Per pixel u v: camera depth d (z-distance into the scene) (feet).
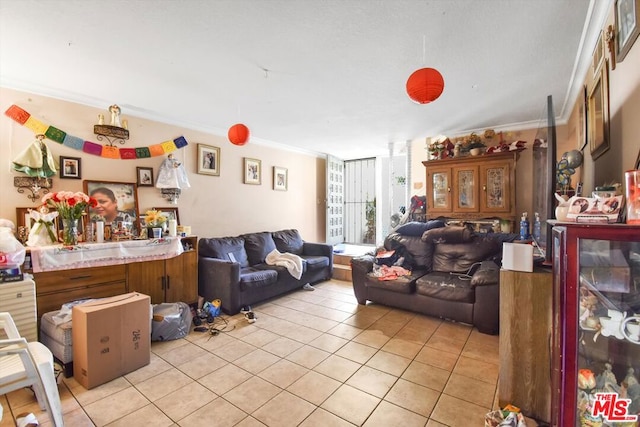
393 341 8.78
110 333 6.82
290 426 5.42
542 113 11.59
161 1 5.27
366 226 21.67
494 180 13.03
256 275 11.56
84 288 8.79
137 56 7.23
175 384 6.70
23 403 6.10
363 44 6.70
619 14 5.01
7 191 8.60
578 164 7.80
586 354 3.86
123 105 10.62
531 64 7.67
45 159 9.02
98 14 5.63
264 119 12.40
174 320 8.89
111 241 9.59
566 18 5.82
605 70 6.04
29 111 8.95
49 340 7.48
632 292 3.72
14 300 6.97
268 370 7.25
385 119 12.46
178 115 11.78
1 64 7.60
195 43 6.65
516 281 5.70
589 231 3.76
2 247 7.02
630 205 3.72
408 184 16.52
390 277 11.19
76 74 8.17
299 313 11.10
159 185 11.61
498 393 6.16
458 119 12.49
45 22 5.86
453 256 11.73
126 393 6.38
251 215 15.52
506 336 5.79
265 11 5.55
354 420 5.56
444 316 10.12
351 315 10.87
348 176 22.47
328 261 15.69
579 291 3.84
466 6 5.45
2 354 4.56
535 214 11.43
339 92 9.49
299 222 18.52
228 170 14.38
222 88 9.15
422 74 5.56
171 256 10.36
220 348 8.38
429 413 5.73
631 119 4.83
